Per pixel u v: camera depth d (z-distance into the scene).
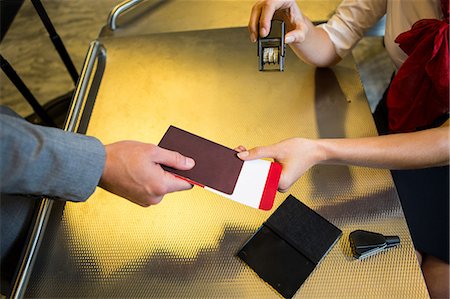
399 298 0.69
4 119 0.55
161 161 0.67
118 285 0.75
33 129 0.57
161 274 0.76
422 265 0.93
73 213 0.85
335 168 0.86
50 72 1.87
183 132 0.75
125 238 0.81
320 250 0.74
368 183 0.83
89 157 0.61
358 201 0.81
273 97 1.01
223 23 1.27
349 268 0.73
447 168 0.95
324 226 0.77
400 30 0.97
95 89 1.08
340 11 1.05
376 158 0.78
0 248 0.78
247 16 1.28
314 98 1.00
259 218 0.81
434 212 0.93
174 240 0.80
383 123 1.12
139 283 0.75
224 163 0.71
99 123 1.00
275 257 0.75
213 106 1.01
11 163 0.55
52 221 0.84
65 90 1.82
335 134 0.92
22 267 0.76
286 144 0.76
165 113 1.01
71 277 0.77
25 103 1.78
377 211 0.79
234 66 1.10
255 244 0.76
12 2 2.11
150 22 1.30
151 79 1.09
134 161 0.64
